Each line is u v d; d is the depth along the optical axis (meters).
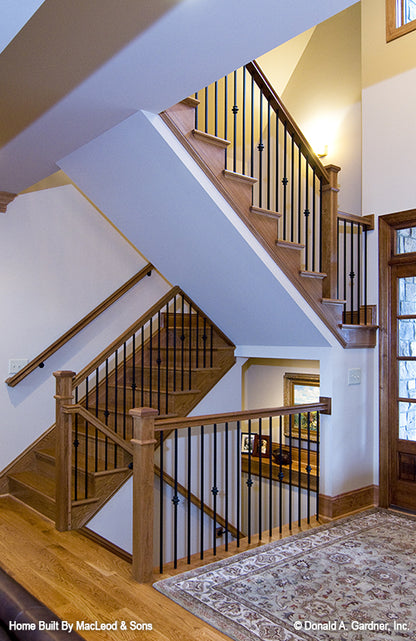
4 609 1.10
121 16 1.85
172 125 2.74
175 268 3.95
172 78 2.32
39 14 1.83
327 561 2.91
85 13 1.83
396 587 2.60
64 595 2.46
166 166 2.94
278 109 3.29
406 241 3.95
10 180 3.77
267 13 1.87
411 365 3.91
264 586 2.59
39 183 4.35
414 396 3.88
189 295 4.21
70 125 2.81
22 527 3.39
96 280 4.73
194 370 4.14
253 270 3.36
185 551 4.12
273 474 5.03
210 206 3.03
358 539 3.26
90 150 3.15
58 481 3.33
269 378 5.70
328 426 3.74
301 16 1.90
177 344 4.81
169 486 4.05
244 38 2.03
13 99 2.49
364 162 4.19
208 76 2.31
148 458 2.66
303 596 2.49
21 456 4.20
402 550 3.08
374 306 4.08
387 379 4.02
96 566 2.80
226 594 2.50
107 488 3.52
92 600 2.42
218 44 2.06
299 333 3.77
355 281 4.66
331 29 5.24
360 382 3.95
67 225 4.53
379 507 3.98
